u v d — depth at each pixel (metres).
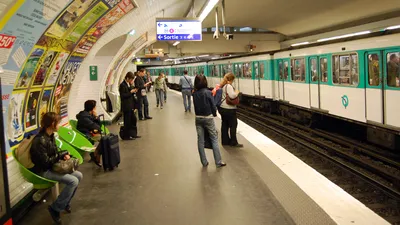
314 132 12.09
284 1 19.36
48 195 5.09
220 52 32.34
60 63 5.71
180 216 4.27
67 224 4.09
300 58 13.57
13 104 4.49
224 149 7.69
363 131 12.09
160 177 5.84
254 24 26.64
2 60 3.68
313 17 22.98
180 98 21.98
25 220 4.24
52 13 4.02
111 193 5.12
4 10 3.09
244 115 17.94
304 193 4.91
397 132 8.44
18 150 4.04
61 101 6.84
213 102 6.25
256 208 4.45
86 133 6.71
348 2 18.53
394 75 8.44
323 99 11.98
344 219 4.12
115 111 13.10
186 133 9.80
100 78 11.15
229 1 19.17
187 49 31.97
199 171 6.12
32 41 4.07
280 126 14.33
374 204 6.34
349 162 8.95
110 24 7.23
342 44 10.59
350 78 10.26
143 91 12.53
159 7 11.42
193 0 14.00
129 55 15.95
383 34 8.77
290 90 14.66
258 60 17.88
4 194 2.93
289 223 4.01
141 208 4.54
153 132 10.06
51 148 4.14
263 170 6.06
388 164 8.45
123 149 7.95
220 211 4.39
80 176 4.38
